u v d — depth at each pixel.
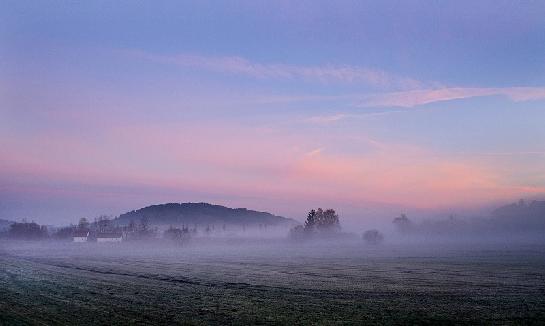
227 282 48.47
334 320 25.98
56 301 32.66
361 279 51.69
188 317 26.44
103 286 43.47
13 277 52.22
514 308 30.41
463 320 26.14
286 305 31.78
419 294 38.25
